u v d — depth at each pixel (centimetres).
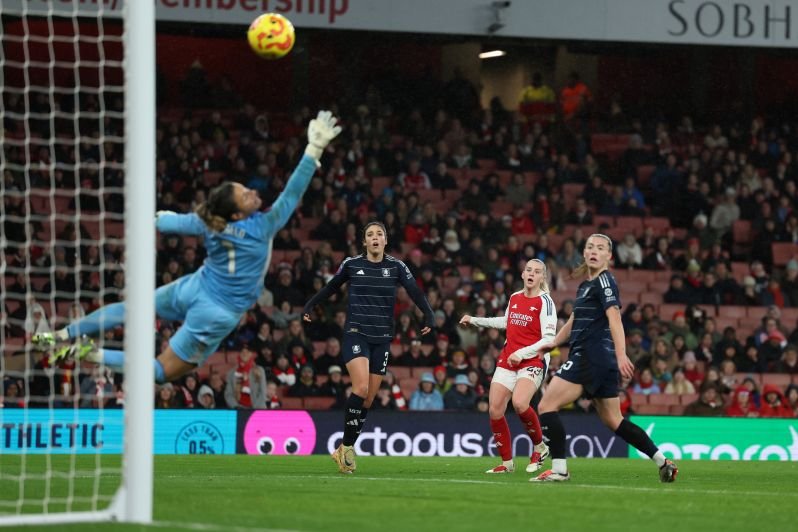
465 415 3972
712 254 5328
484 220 5291
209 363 4378
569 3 5050
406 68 6362
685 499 1950
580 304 2255
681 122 6488
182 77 6122
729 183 5797
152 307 1568
